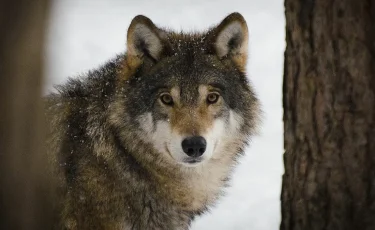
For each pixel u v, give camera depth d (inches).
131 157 413.7
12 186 325.4
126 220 411.2
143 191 415.5
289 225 371.9
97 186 402.9
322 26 346.6
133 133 414.0
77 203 404.2
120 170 408.8
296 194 365.7
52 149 405.1
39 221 344.2
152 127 415.2
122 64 426.3
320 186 355.3
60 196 401.7
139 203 414.9
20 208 330.6
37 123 324.2
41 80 316.5
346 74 343.3
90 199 403.9
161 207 422.6
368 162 343.0
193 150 397.7
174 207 428.8
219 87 422.0
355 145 344.5
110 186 405.4
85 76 440.8
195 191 433.7
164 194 422.9
